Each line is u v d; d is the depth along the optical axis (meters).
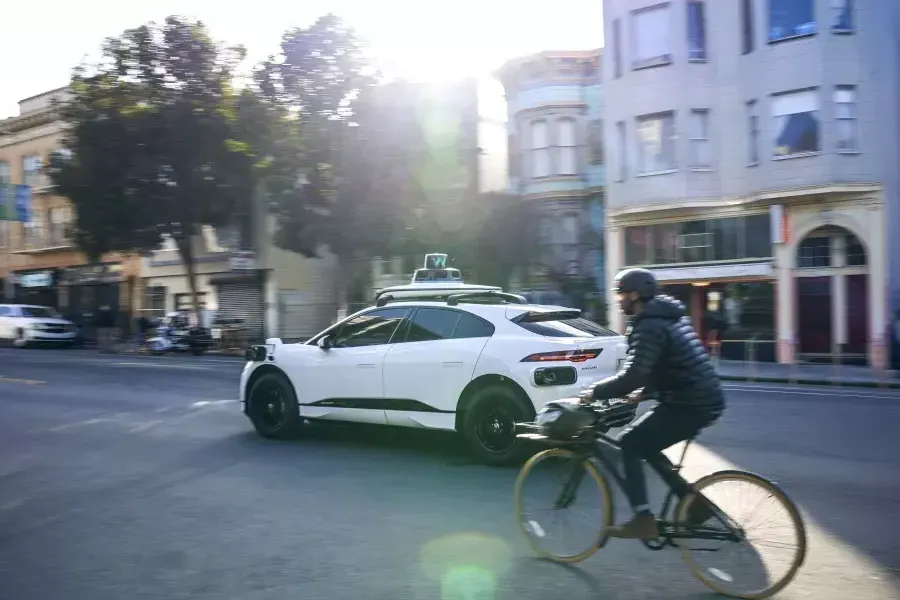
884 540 5.53
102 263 37.94
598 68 28.08
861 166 20.81
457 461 8.28
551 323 8.20
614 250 24.77
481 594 4.59
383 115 24.53
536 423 5.18
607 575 4.89
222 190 27.33
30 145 43.00
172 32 26.45
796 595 4.54
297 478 7.60
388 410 8.62
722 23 23.14
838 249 21.53
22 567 5.17
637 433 4.78
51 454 9.02
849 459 8.33
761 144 21.91
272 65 25.19
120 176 27.06
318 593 4.62
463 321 8.40
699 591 4.64
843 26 21.09
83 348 33.69
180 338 28.39
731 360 22.47
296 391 9.36
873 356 19.44
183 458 8.64
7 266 45.44
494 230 26.45
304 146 25.06
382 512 6.36
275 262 31.53
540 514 5.22
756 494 4.59
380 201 24.53
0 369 19.69
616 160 24.48
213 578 4.91
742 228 22.84
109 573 5.04
